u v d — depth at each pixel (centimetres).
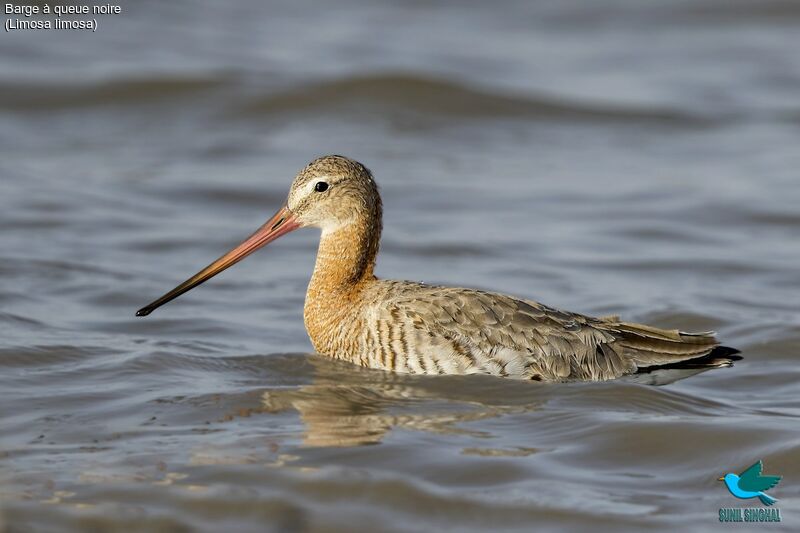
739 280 1923
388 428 1230
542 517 1057
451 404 1302
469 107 2952
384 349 1395
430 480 1112
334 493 1084
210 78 2950
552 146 2770
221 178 2441
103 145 2634
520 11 3819
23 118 2766
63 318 1614
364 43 3400
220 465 1130
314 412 1272
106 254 1953
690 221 2248
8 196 2227
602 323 1412
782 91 3164
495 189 2445
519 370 1371
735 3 3812
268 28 3509
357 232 1472
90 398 1302
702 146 2767
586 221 2247
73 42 3216
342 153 2662
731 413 1315
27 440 1182
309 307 1475
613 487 1120
